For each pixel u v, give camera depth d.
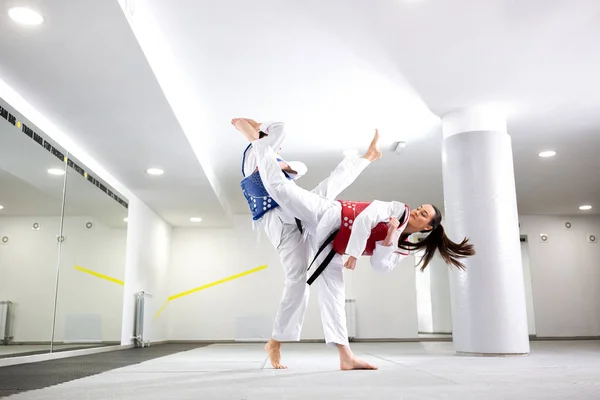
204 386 2.12
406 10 3.55
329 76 4.52
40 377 2.63
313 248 3.00
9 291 3.73
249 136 3.03
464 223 4.94
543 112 5.35
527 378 2.48
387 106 5.16
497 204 4.90
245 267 9.98
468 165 5.03
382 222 2.85
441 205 9.53
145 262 8.04
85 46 3.39
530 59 4.27
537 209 9.99
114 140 5.18
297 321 2.96
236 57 4.17
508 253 4.80
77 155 5.31
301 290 2.91
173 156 5.73
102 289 5.94
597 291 10.22
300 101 5.02
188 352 5.50
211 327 9.75
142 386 2.15
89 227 5.54
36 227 4.24
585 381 2.34
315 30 3.78
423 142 6.19
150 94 4.10
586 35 3.91
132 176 6.52
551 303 10.11
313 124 5.60
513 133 5.96
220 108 5.15
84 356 4.79
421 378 2.45
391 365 3.40
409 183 8.03
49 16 3.05
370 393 1.88
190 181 6.81
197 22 3.67
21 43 3.36
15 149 3.93
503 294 4.70
